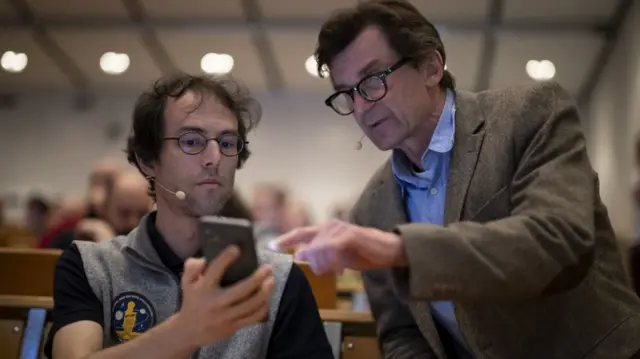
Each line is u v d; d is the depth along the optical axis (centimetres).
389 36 137
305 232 111
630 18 636
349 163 970
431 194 149
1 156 982
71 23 745
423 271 106
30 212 611
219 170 142
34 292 190
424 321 154
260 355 144
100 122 982
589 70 789
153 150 145
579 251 116
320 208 966
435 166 147
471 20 705
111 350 111
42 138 982
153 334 108
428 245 107
